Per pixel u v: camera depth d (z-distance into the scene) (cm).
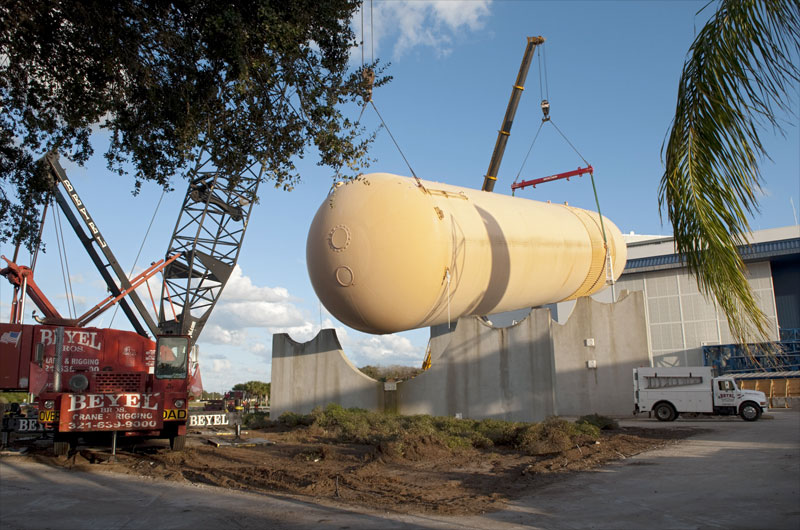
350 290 1700
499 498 848
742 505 739
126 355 1684
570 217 2391
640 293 2392
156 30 798
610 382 2388
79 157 965
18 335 1717
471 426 1684
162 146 904
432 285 1709
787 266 3938
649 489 868
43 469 1124
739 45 662
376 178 1789
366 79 882
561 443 1351
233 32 724
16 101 857
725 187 655
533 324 1914
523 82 3111
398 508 787
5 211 930
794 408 3086
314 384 2275
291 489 935
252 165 884
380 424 1770
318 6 797
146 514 750
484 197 2102
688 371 2203
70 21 782
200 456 1296
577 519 704
